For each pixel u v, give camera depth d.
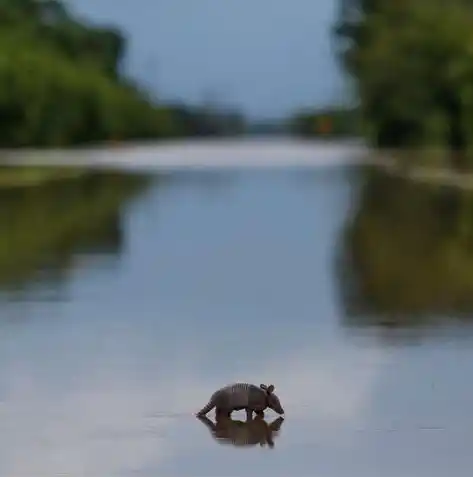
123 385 35.06
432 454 28.05
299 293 53.44
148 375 36.44
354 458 27.75
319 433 29.91
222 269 62.09
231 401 31.44
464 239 75.62
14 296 52.66
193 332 43.72
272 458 27.78
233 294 53.38
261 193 126.94
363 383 35.22
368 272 60.09
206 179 157.88
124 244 75.00
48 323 45.66
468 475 26.45
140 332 43.69
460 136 181.00
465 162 175.75
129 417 31.41
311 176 164.25
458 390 34.31
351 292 53.47
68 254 69.12
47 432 29.97
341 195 121.81
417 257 66.06
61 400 33.25
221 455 28.05
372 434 29.77
